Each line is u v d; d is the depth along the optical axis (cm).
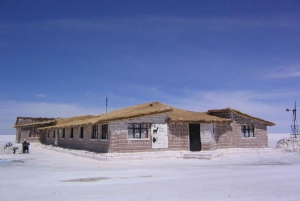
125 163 1780
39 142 4528
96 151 2311
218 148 2488
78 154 2328
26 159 2089
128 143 2062
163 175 1273
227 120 2505
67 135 3350
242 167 1574
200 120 2311
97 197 854
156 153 2091
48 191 940
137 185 1034
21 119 4709
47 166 1641
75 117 4184
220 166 1625
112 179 1170
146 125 2167
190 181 1113
